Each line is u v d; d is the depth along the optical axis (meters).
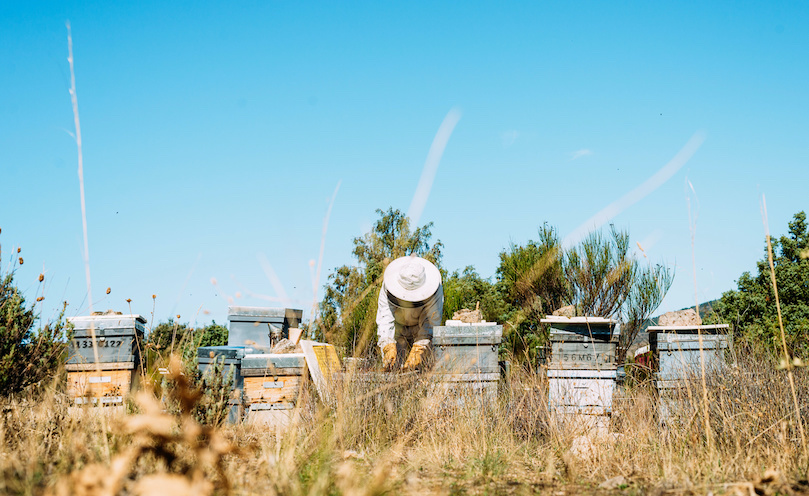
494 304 13.93
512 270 13.87
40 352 6.33
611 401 5.90
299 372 7.06
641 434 5.19
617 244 13.42
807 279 19.11
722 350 5.99
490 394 6.48
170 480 2.13
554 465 4.76
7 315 6.18
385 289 8.75
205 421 5.09
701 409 5.18
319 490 3.14
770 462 4.18
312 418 5.51
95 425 3.96
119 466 2.19
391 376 6.13
